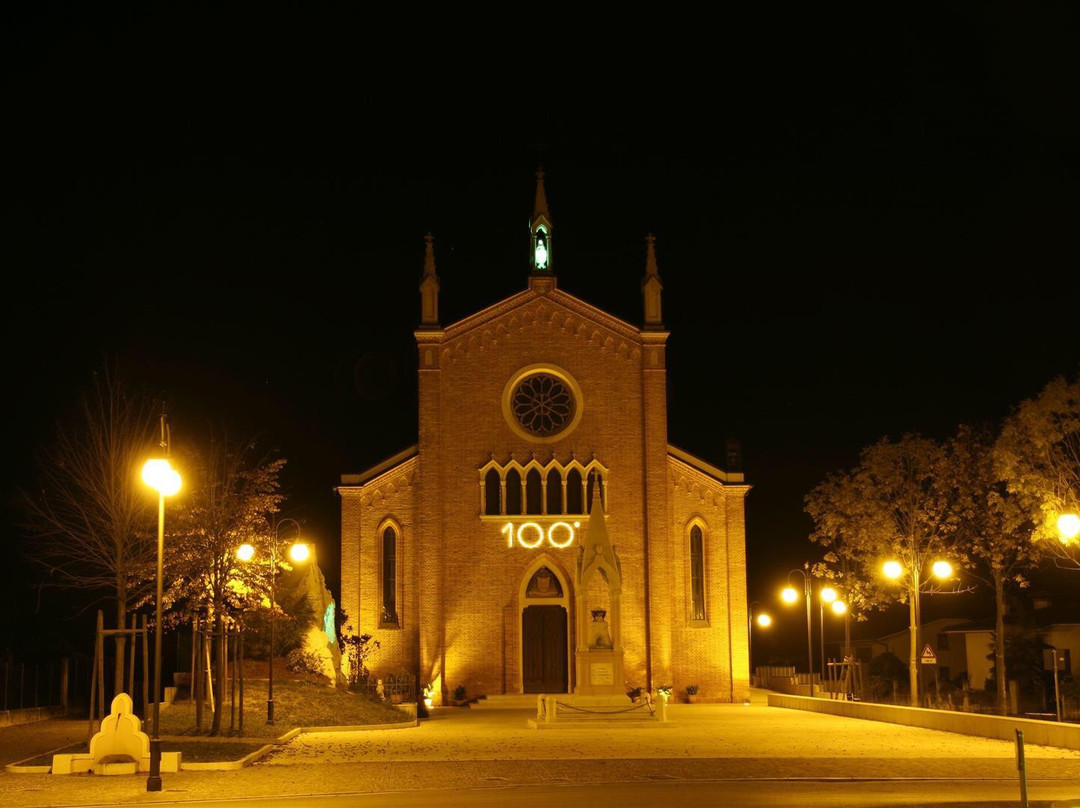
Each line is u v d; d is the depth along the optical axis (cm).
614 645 5941
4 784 3031
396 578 7075
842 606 6788
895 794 2772
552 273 7369
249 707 4991
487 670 7019
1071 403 4966
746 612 7119
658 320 7356
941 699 7138
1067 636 7750
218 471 4931
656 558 7075
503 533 7138
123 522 4203
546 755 3803
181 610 4878
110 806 2662
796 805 2564
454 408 7250
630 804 2609
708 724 5303
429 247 7431
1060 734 3859
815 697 6550
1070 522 3353
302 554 4775
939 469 6334
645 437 7225
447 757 3738
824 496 6669
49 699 5888
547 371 7294
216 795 2820
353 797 2781
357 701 5681
